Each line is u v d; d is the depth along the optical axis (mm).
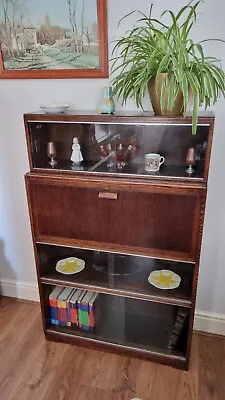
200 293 1968
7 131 1919
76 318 1931
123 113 1543
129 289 1725
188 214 1462
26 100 1827
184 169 1513
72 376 1738
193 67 1300
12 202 2094
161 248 1569
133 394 1635
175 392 1642
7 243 2229
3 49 1743
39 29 1657
